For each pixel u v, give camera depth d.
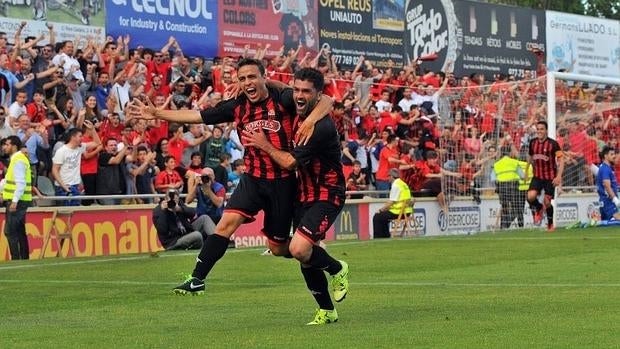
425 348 14.02
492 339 14.76
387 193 45.47
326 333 15.70
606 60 67.00
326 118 16.33
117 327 17.02
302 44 48.22
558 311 18.05
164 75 40.66
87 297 21.66
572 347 13.94
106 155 36.66
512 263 28.50
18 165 32.53
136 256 32.72
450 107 49.84
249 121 16.94
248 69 16.67
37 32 38.41
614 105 56.06
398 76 50.97
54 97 36.72
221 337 15.45
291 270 27.20
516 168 49.53
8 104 35.38
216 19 44.50
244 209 16.88
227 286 23.56
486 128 50.50
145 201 38.00
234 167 40.31
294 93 16.42
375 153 45.75
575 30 64.38
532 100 52.41
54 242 34.78
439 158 48.53
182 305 20.16
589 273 25.19
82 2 39.78
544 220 49.44
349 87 46.47
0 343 15.16
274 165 16.84
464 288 22.33
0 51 35.59
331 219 16.61
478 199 49.50
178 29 43.03
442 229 47.72
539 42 61.69
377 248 34.78
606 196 50.12
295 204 17.08
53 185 35.50
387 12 52.31
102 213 36.19
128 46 41.12
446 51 55.62
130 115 17.30
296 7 47.91
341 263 17.00
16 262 30.59
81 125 36.38
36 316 18.70
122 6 41.06
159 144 38.84
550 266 27.30
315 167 16.56
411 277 25.12
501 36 59.00
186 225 35.09
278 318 17.94
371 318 17.55
